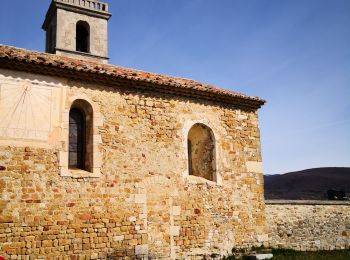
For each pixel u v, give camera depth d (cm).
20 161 945
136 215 1085
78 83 1076
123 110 1132
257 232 1317
